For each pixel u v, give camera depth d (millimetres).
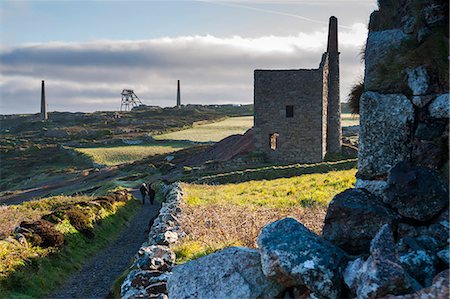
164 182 55906
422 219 6301
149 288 11156
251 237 14031
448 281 4969
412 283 5387
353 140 85750
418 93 6957
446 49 6945
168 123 182125
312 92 58688
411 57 7180
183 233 16125
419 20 7348
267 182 38969
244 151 62438
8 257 16562
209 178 47219
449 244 5949
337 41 64938
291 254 6062
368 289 5297
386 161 7152
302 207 20656
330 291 5820
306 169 44625
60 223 22250
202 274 6910
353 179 29031
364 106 7359
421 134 6906
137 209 38469
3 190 90562
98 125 192250
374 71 7594
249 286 6570
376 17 8711
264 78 59562
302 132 59156
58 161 115812
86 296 15469
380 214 6500
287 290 6391
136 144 125875
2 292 14703
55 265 18188
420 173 6410
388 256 5453
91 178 80938
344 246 6602
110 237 25406
